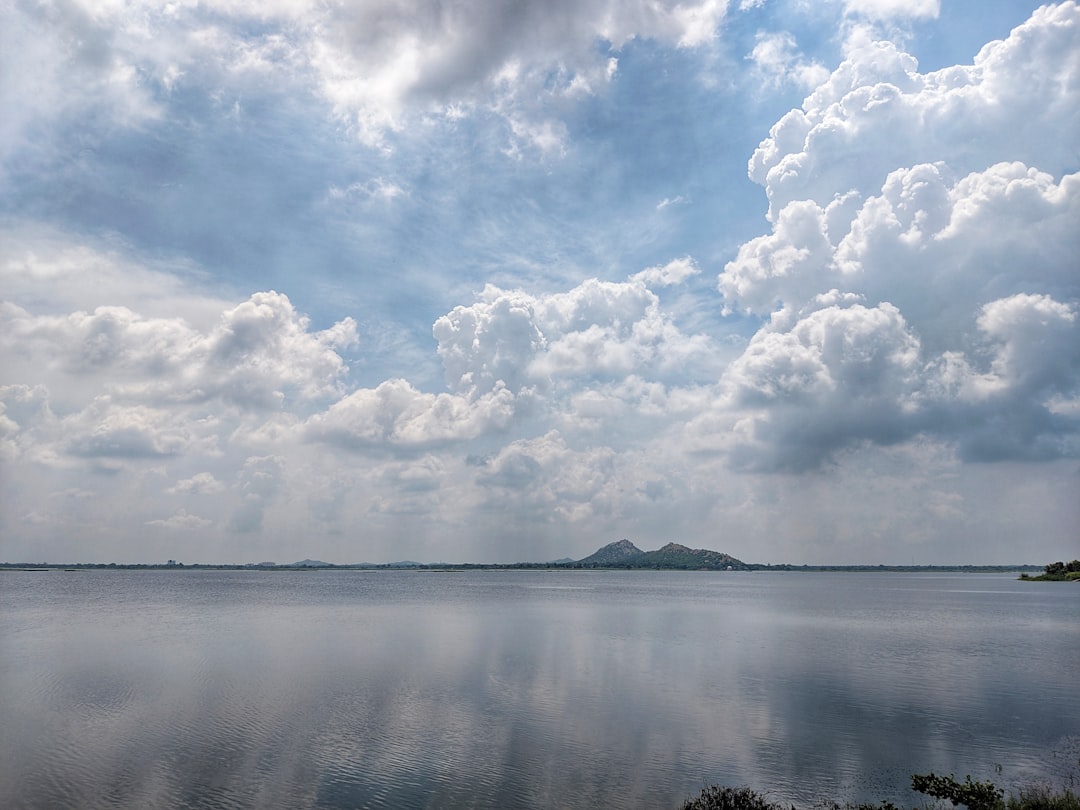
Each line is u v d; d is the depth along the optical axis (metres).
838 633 87.19
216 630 85.50
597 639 78.44
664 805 27.08
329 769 30.78
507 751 33.50
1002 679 53.28
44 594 176.25
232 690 47.31
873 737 36.38
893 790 28.80
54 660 60.19
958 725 38.91
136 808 26.45
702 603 153.88
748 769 31.25
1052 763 32.44
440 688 48.31
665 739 35.75
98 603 139.25
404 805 26.81
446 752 33.28
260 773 30.28
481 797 27.67
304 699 44.56
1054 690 48.88
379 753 33.06
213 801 27.16
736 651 68.62
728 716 40.66
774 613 122.62
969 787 27.75
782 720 39.78
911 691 48.19
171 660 60.34
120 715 40.25
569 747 34.22
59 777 29.73
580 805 26.95
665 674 54.53
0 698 44.69
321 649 68.06
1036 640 80.19
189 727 37.62
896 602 162.62
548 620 103.94
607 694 46.53
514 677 52.78
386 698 44.94
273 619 102.12
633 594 199.38
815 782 29.70
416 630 87.31
